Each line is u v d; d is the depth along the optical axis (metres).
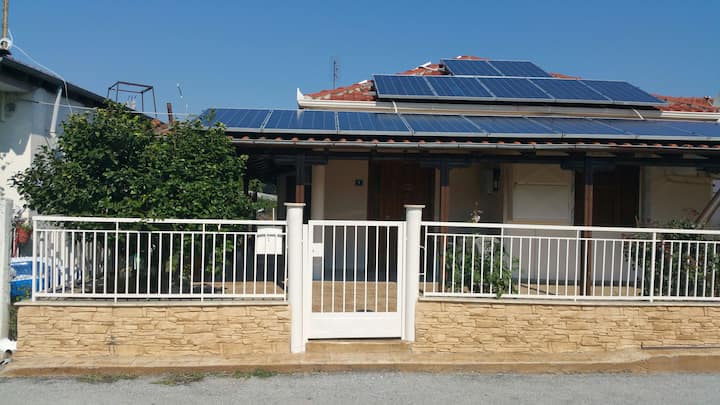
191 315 6.33
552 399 5.55
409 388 5.76
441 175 8.67
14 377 5.84
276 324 6.45
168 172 6.66
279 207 13.12
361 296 8.30
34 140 9.44
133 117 7.00
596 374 6.39
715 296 7.17
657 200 10.45
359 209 11.02
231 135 8.32
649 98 11.01
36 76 9.22
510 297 6.82
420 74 13.80
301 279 6.52
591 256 8.23
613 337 6.80
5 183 9.30
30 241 9.25
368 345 6.60
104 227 6.43
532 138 8.35
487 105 10.65
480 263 7.04
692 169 10.39
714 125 9.85
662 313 6.84
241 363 6.12
